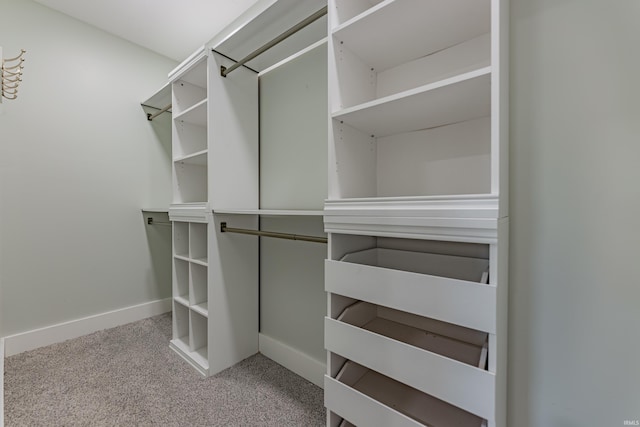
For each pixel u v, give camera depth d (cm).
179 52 238
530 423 86
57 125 190
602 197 74
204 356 164
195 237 178
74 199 198
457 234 74
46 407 126
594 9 74
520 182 85
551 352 82
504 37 75
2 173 171
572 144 78
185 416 122
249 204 176
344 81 103
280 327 168
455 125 101
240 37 145
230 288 165
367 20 88
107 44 211
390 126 107
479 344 99
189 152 194
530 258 85
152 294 238
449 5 80
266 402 132
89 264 205
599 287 75
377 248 119
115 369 157
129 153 224
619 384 74
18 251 176
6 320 172
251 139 177
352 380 106
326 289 101
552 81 80
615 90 72
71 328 195
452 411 95
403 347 82
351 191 109
